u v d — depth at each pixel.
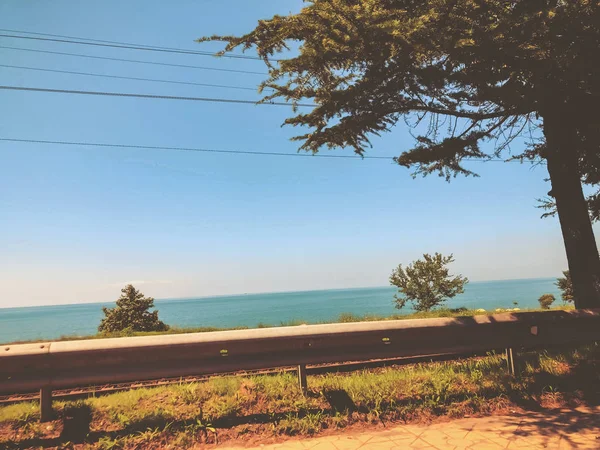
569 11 4.70
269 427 4.07
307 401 4.57
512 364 5.39
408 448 3.60
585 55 5.12
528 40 5.00
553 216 11.52
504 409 4.55
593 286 7.27
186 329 15.15
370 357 4.76
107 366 4.02
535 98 6.01
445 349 5.01
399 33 4.98
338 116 7.41
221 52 6.27
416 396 4.80
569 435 3.74
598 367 5.37
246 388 4.88
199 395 4.70
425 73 5.95
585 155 7.68
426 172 9.16
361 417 4.32
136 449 3.69
